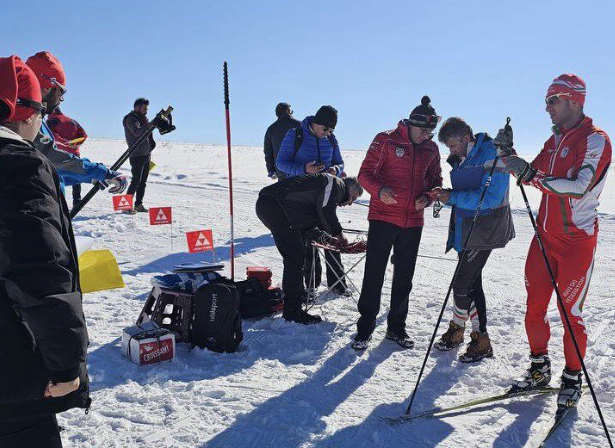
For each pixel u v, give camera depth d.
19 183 1.56
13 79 1.82
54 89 3.51
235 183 17.34
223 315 4.18
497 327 4.88
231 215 4.79
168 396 3.43
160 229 9.14
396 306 4.49
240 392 3.54
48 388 1.70
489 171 3.87
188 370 3.84
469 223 4.00
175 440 2.95
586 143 3.16
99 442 2.91
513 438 3.03
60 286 1.55
